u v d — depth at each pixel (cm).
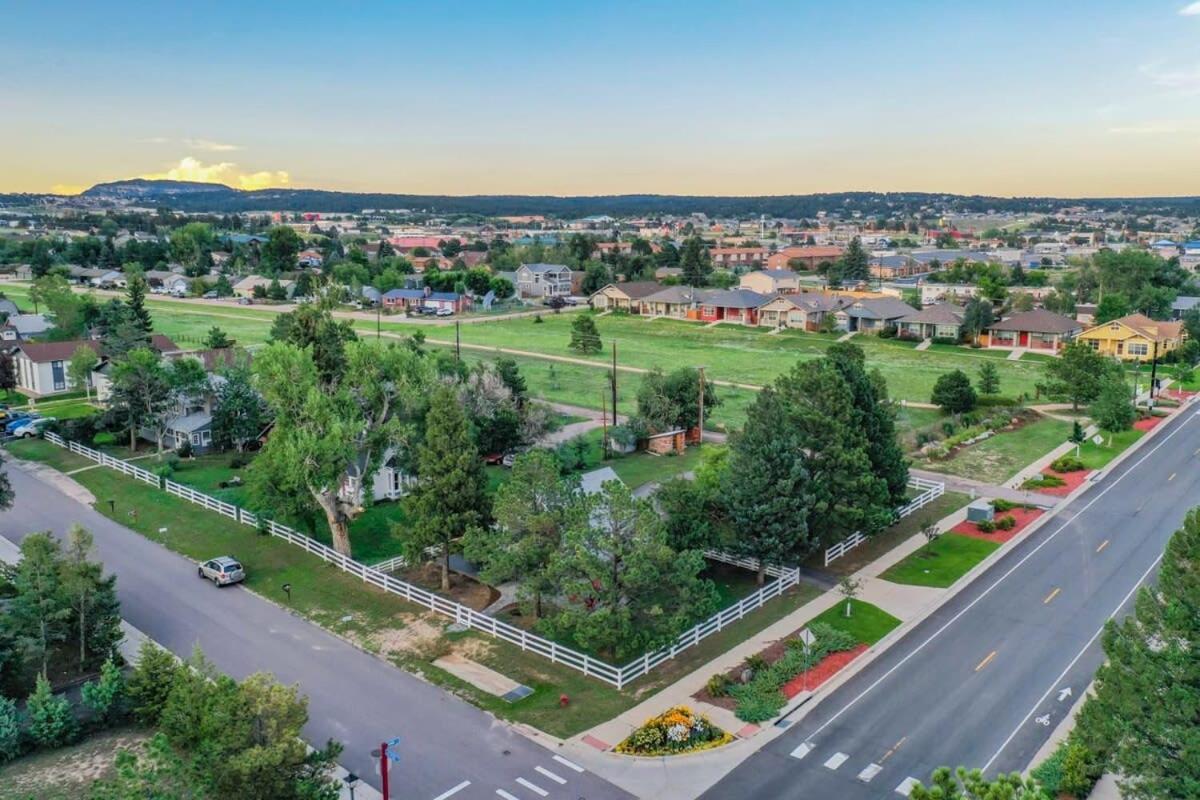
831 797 2794
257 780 2397
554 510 3900
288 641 3881
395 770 2936
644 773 2925
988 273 17650
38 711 3089
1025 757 2986
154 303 17100
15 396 8862
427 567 4703
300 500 4709
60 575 3550
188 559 4809
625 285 16412
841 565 4722
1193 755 2252
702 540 4278
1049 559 4784
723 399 8956
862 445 4781
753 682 3459
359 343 4850
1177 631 2438
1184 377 9594
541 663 3675
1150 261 15188
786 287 17575
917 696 3394
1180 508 5566
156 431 7231
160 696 3228
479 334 13588
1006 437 7450
